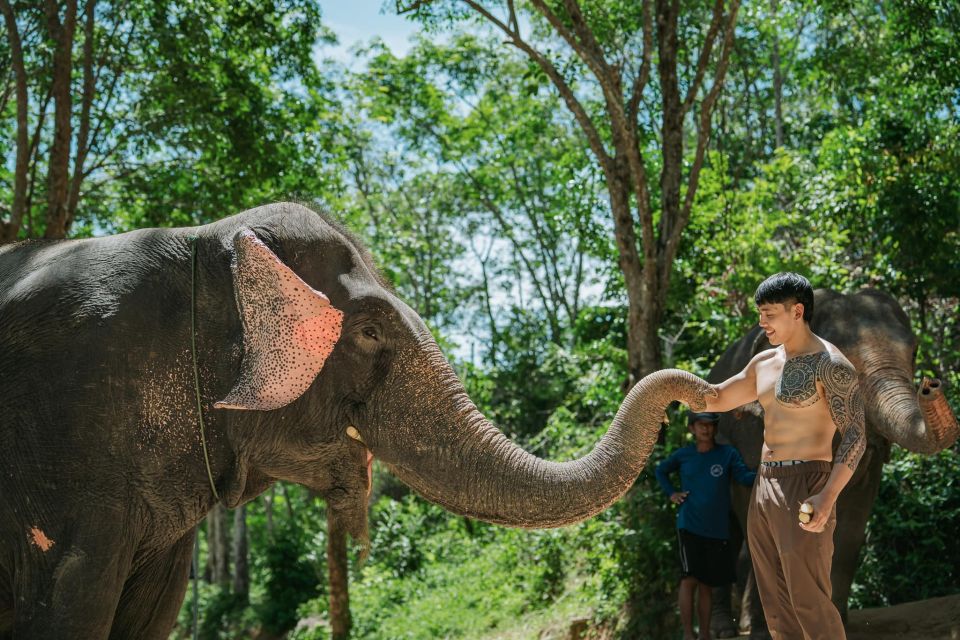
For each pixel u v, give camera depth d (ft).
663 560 29.37
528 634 35.01
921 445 18.67
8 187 52.21
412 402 13.71
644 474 30.60
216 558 102.89
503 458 13.30
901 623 22.63
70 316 13.73
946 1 41.57
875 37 54.24
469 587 47.83
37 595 13.19
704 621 24.12
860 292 23.56
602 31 45.62
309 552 78.69
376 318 13.93
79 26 41.83
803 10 57.72
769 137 83.20
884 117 43.24
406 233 60.59
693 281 48.03
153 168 46.26
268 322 13.29
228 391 13.84
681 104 38.04
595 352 52.21
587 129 36.35
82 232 52.49
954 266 38.65
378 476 74.95
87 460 13.32
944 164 39.19
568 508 12.87
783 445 13.89
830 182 42.78
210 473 14.08
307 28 43.16
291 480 14.56
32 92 43.39
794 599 13.52
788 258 42.57
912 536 28.30
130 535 13.64
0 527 13.57
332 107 58.18
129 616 15.16
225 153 45.29
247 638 75.00
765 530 13.99
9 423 13.43
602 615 30.89
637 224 50.93
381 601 53.72
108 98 43.06
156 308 13.96
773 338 13.99
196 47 42.60
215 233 14.57
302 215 14.52
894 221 39.37
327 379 13.84
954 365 38.24
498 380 82.33
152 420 13.67
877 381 20.90
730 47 35.58
